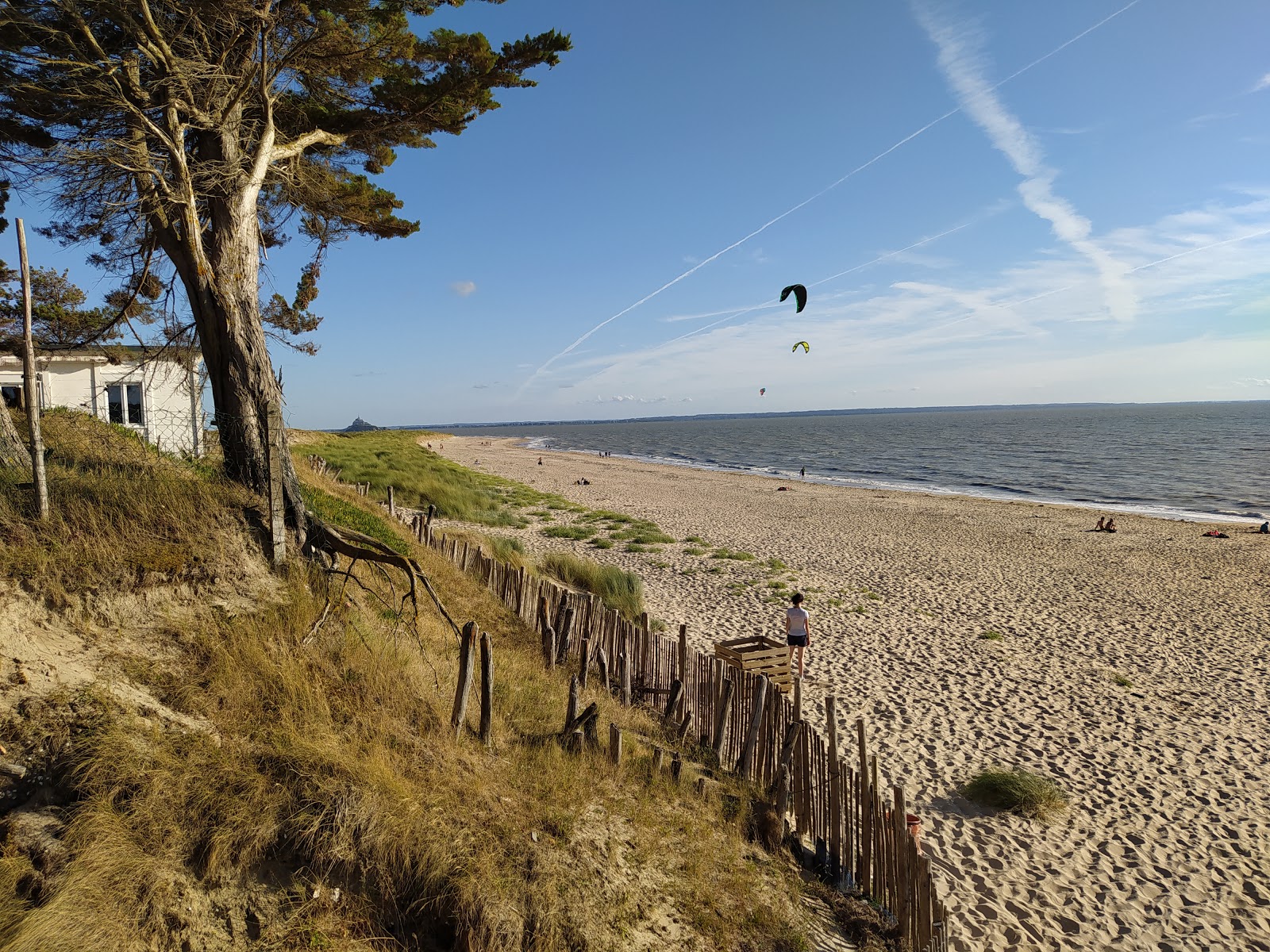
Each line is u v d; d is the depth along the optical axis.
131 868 3.39
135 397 14.71
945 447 90.69
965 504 34.16
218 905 3.54
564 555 16.45
